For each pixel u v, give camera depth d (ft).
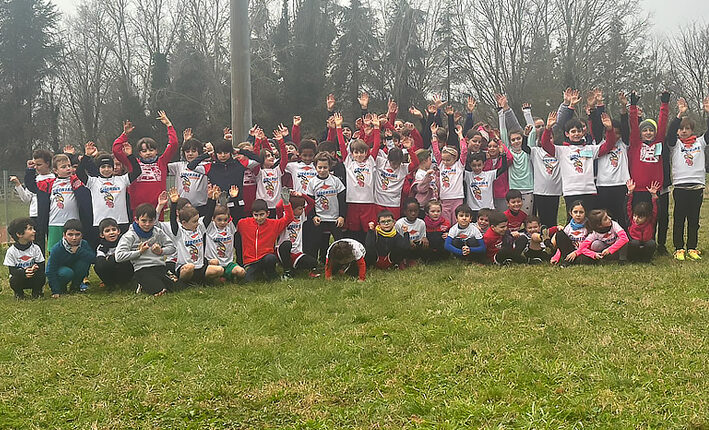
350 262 24.63
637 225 25.76
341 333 16.94
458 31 136.36
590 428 11.25
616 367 13.75
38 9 153.58
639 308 18.01
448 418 11.84
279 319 18.57
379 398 12.81
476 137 29.45
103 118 154.30
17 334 18.07
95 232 26.78
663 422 11.30
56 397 13.35
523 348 15.15
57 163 26.40
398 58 134.82
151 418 12.35
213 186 25.86
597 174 27.96
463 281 22.61
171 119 126.93
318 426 11.74
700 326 16.26
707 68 149.28
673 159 26.99
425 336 16.33
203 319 19.04
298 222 26.63
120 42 149.48
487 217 26.58
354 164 28.27
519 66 130.93
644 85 142.61
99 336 17.72
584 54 126.21
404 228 26.78
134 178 27.02
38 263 23.76
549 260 26.48
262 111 125.90
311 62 127.03
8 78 153.17
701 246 29.60
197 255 24.50
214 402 12.95
